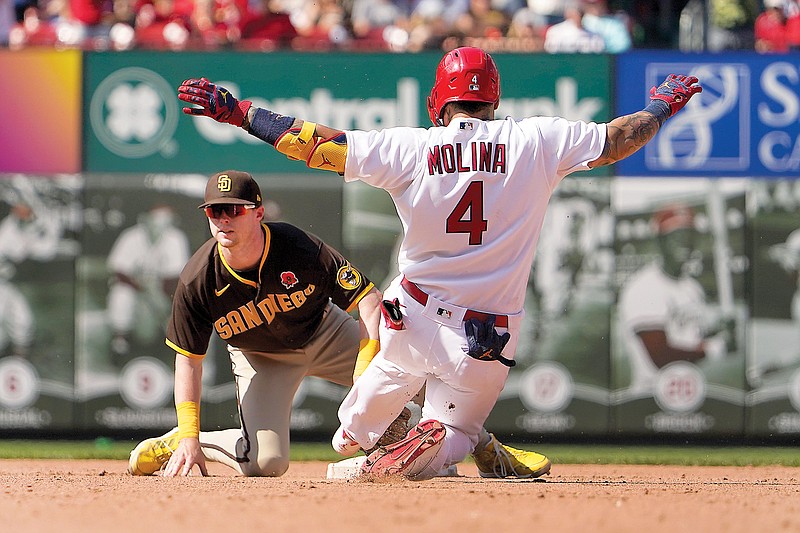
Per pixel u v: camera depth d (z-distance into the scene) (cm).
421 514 1264
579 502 1391
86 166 3559
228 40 3947
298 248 1864
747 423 3531
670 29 4231
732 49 3909
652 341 3528
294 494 1482
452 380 1636
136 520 1248
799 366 3541
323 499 1412
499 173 1575
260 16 3972
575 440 3525
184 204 3547
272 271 1855
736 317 3541
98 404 3538
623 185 3541
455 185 1570
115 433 3534
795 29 4062
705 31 4134
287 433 2047
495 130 1593
